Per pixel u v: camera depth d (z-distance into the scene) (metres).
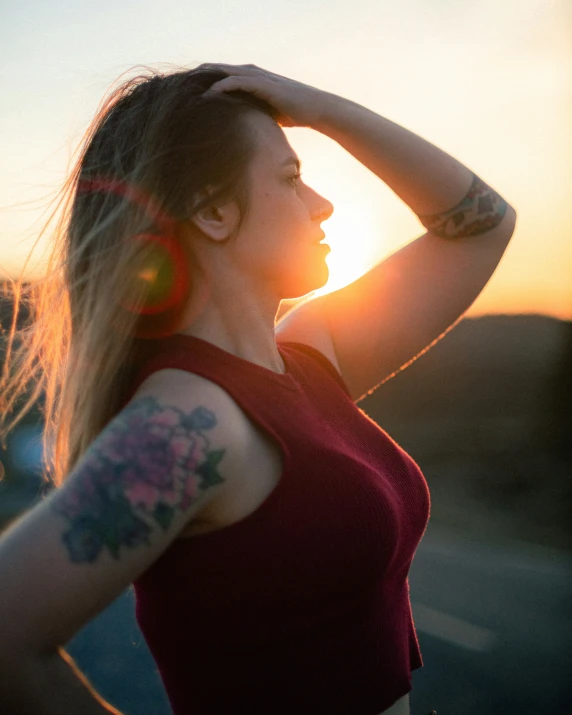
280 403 1.14
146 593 1.10
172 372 1.06
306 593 1.06
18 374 1.38
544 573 7.49
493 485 11.45
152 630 1.12
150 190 1.17
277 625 1.05
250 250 1.22
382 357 1.58
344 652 1.09
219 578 1.03
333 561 1.06
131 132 1.21
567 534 8.98
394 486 1.25
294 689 1.06
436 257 1.61
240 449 1.03
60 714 0.88
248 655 1.05
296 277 1.26
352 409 1.34
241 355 1.21
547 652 5.12
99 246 1.18
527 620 5.91
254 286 1.24
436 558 8.45
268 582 1.04
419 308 1.58
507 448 12.14
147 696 4.36
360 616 1.11
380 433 1.33
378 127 1.46
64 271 1.26
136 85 1.27
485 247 1.60
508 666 4.91
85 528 0.90
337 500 1.08
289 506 1.05
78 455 1.20
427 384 15.95
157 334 1.18
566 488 10.53
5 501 10.86
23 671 0.86
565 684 4.48
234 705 1.07
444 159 1.53
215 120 1.19
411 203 1.56
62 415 1.24
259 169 1.22
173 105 1.19
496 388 14.31
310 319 1.54
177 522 0.96
